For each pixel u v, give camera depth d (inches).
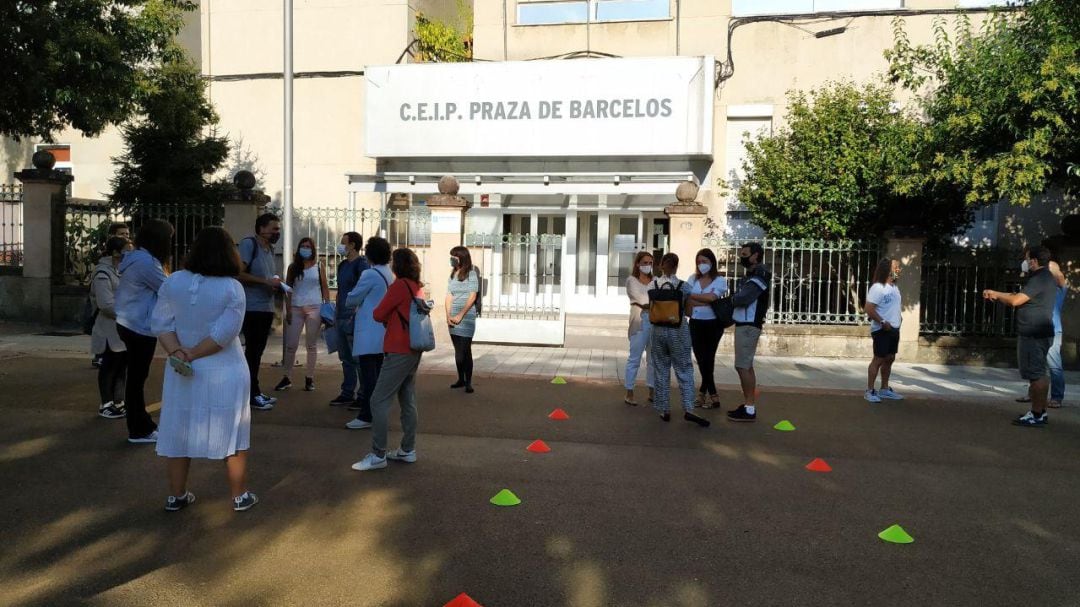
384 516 202.1
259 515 201.0
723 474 247.9
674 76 613.3
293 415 315.9
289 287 349.1
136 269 259.1
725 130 641.6
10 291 569.6
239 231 547.2
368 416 296.7
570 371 438.9
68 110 419.8
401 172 686.5
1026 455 281.7
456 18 783.7
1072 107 371.2
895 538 192.5
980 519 211.2
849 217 507.5
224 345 192.5
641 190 631.8
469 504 212.8
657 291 315.0
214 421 193.5
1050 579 172.1
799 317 518.6
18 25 386.3
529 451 269.9
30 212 565.6
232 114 736.3
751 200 555.8
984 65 414.6
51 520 194.9
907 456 276.5
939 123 439.8
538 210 677.9
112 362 298.4
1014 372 471.8
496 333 531.2
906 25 612.7
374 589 159.6
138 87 472.4
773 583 166.9
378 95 660.7
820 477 247.1
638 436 296.7
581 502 216.8
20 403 325.7
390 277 292.8
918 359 498.3
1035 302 329.1
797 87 629.9
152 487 221.0
